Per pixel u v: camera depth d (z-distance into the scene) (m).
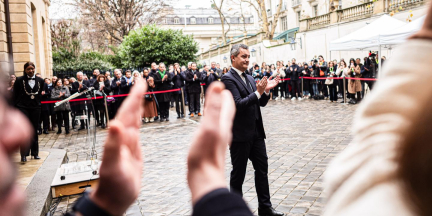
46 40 19.11
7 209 0.32
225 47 37.19
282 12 41.56
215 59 39.97
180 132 10.01
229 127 0.45
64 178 5.21
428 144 0.36
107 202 0.51
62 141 9.91
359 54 20.14
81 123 11.76
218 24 71.19
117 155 0.52
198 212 0.41
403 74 0.40
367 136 0.41
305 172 5.49
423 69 0.38
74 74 21.25
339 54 21.72
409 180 0.37
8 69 0.35
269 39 30.75
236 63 3.89
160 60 22.45
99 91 11.90
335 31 21.86
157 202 4.62
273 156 6.57
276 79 3.79
